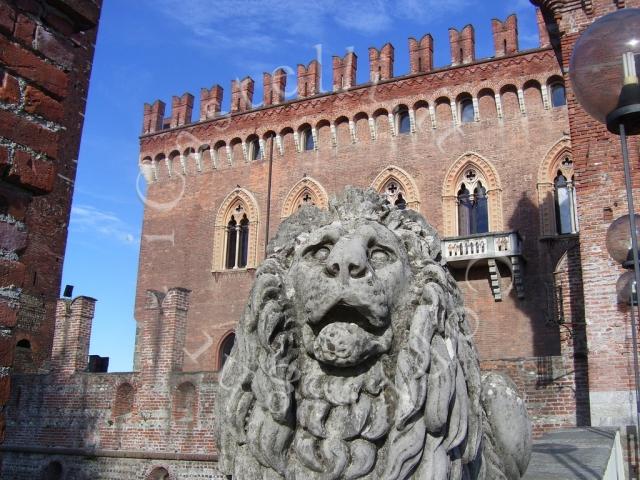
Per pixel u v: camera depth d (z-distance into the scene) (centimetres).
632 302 733
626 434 984
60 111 362
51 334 2320
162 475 2031
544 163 2667
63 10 363
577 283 1513
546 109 2719
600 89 386
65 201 1529
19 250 334
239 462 243
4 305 316
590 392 1257
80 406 2233
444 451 232
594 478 416
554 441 700
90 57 1546
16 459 2273
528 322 2517
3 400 308
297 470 233
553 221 2594
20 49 340
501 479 277
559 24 1461
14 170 327
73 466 2172
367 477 229
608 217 1313
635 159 1313
